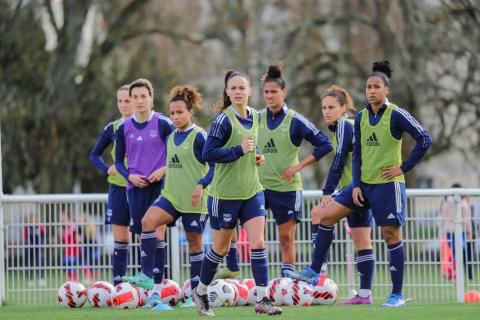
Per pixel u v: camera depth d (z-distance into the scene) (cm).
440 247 4772
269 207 4522
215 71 10625
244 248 4909
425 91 9769
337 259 4838
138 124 4431
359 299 4366
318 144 4412
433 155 10062
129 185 4459
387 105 3991
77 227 4916
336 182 4250
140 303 4344
